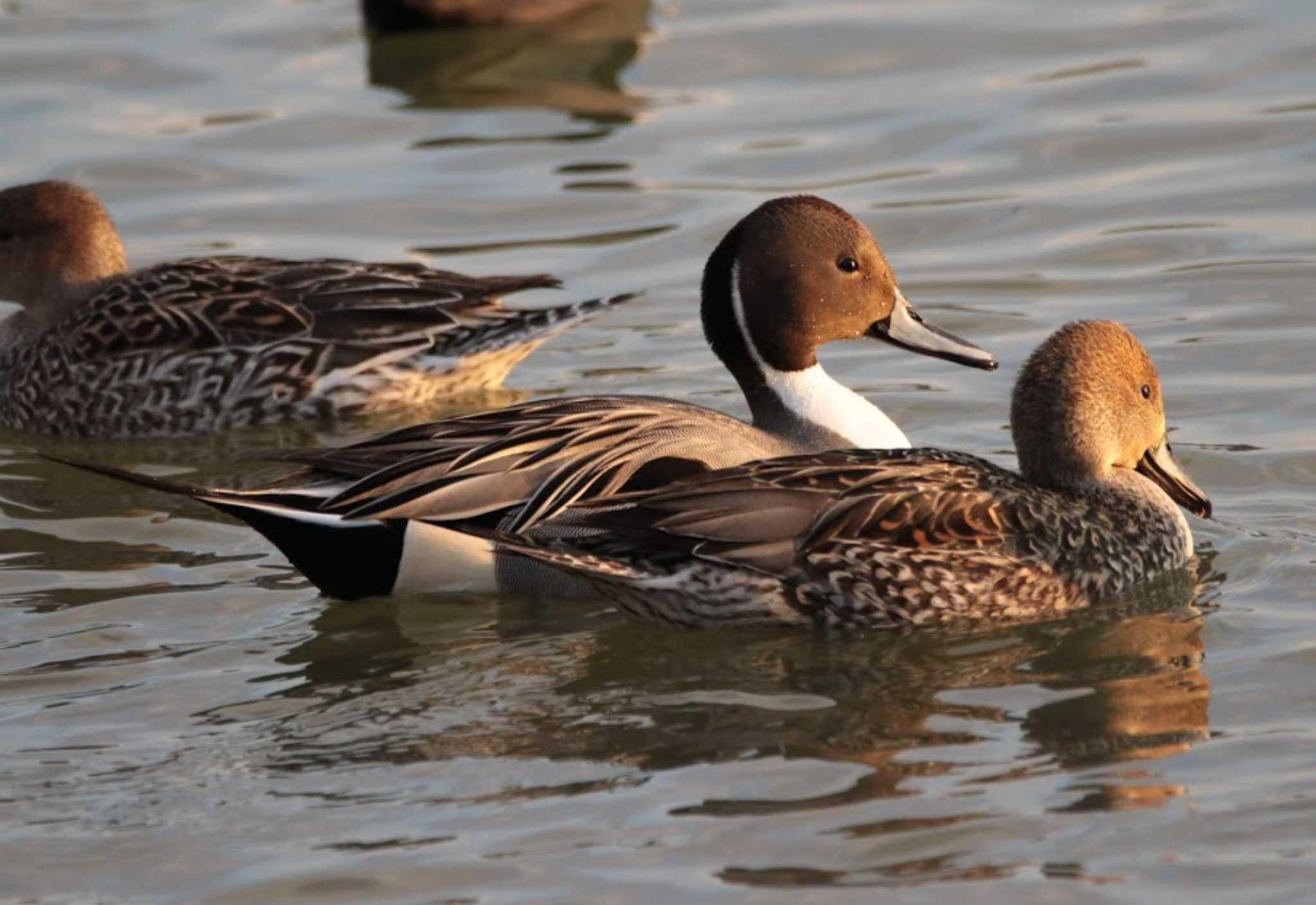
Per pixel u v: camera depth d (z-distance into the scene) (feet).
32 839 31.53
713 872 29.76
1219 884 29.04
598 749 34.19
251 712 36.14
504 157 68.44
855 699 36.09
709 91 72.84
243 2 83.15
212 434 55.26
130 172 67.87
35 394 56.44
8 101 72.84
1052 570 40.27
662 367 54.90
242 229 63.87
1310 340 53.21
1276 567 41.50
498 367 54.90
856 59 74.54
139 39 78.74
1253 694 35.35
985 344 54.70
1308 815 30.78
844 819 31.19
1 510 47.47
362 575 41.16
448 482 40.81
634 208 64.39
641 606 40.09
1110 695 35.78
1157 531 41.93
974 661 37.96
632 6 80.38
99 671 38.06
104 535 45.55
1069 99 69.97
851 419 46.55
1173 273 58.08
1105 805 31.37
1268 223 60.75
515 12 78.74
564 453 41.50
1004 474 41.55
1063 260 59.47
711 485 39.73
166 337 55.57
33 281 58.08
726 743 34.32
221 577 42.83
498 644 39.40
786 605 39.45
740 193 64.80
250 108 72.79
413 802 32.37
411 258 61.72
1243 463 46.70
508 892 29.45
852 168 66.23
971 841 30.45
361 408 55.47
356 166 68.33
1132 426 42.52
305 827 31.63
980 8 78.28
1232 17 75.31
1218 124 67.26
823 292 46.21
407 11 78.07
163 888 30.01
